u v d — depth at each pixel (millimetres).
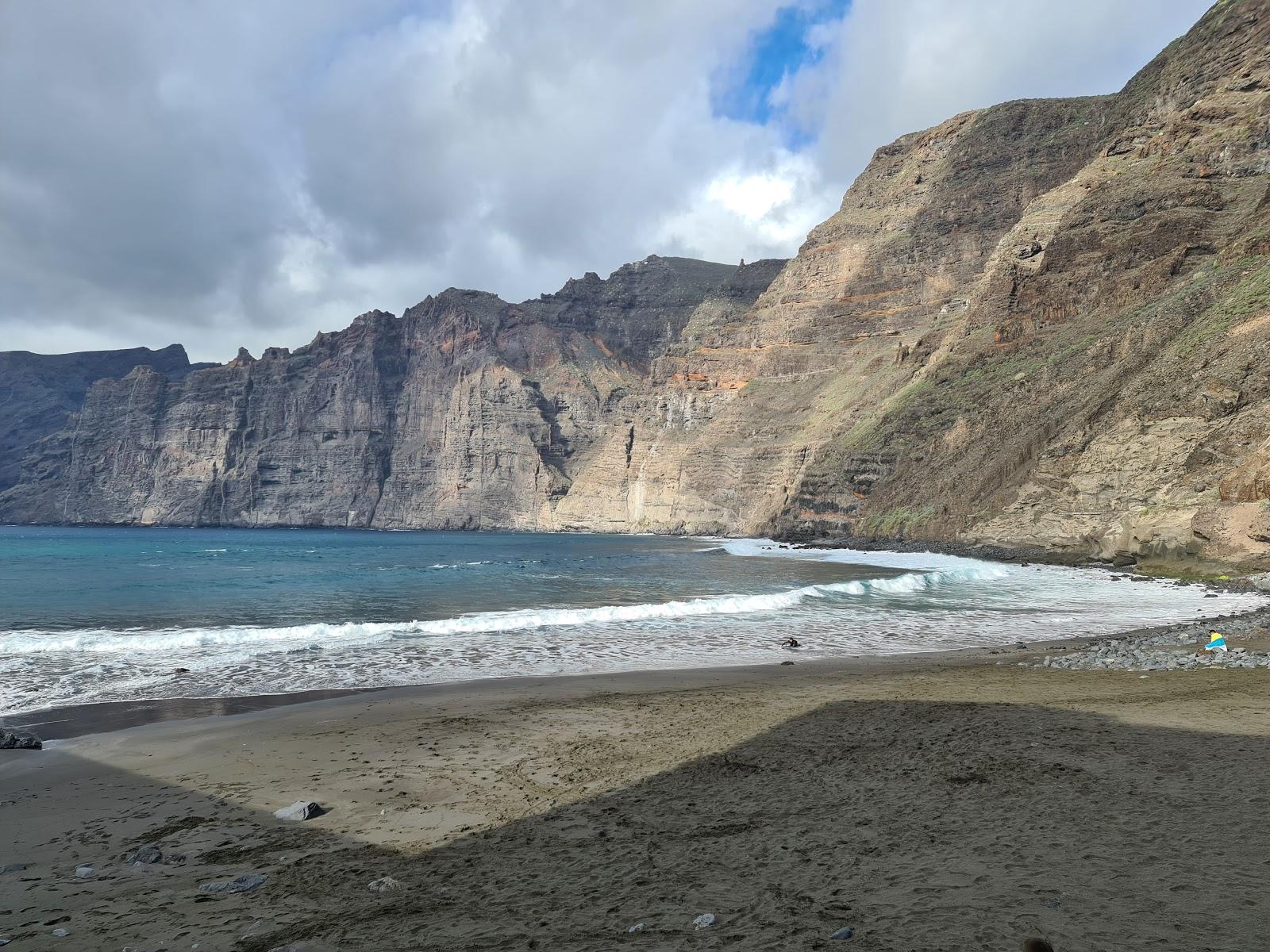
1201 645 20703
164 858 7449
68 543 139250
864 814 7957
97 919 6031
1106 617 29984
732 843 7281
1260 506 44531
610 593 41125
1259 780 8492
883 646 23594
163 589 45000
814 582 48406
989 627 27594
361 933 5625
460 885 6535
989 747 10531
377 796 9430
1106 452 64562
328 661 21016
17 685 17812
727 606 32562
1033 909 5461
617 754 11156
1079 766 9336
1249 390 56781
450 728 13102
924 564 66875
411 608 33969
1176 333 71188
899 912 5539
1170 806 7695
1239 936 4902
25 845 7957
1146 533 53938
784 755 10656
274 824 8445
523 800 9078
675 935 5340
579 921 5684
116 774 10648
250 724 13758
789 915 5590
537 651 22719
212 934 5719
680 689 16641
